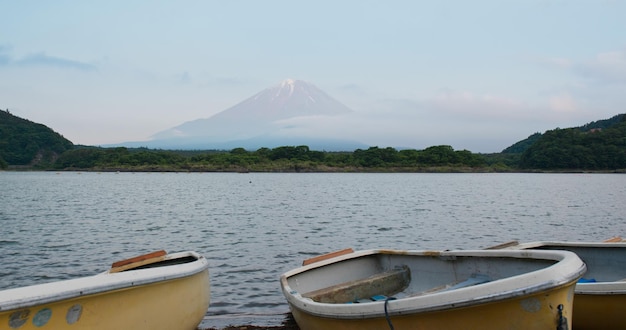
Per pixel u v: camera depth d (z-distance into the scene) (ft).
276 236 79.87
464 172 602.44
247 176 489.26
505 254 26.81
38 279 49.42
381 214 118.32
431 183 331.98
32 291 19.98
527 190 236.63
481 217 112.37
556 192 217.15
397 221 103.50
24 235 80.02
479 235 83.41
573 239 78.89
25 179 400.06
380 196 189.88
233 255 62.03
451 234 84.48
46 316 20.33
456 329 20.98
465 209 133.28
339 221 102.58
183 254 30.73
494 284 20.12
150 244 71.51
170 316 25.30
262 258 60.03
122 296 22.81
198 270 27.20
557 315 19.97
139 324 23.65
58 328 20.75
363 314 23.04
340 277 33.91
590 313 26.86
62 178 430.20
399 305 21.83
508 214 119.34
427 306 21.06
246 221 101.50
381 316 22.48
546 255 24.44
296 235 81.30
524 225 97.19
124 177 462.19
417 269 32.30
